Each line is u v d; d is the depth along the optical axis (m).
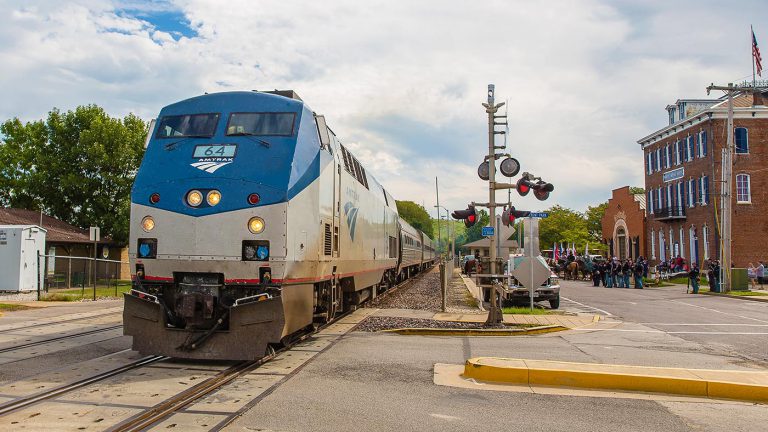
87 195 35.09
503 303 20.55
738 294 26.84
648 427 5.90
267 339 8.12
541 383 7.62
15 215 31.41
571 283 38.88
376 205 17.58
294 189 8.65
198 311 8.29
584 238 67.50
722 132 39.72
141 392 6.83
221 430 5.48
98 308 17.05
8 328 12.41
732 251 39.09
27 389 6.91
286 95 10.84
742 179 39.47
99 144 34.12
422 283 33.84
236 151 8.82
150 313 8.31
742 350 11.09
